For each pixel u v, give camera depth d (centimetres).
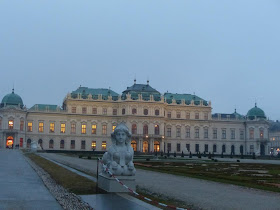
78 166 4547
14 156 6431
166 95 16550
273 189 2547
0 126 13825
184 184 2833
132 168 2102
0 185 2380
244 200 2088
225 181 3056
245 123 16250
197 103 16025
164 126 15238
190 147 15625
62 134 14750
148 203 1794
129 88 16025
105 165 2142
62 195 1992
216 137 15975
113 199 1842
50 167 3969
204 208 1845
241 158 11350
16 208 1652
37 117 14600
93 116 14962
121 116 14900
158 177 3384
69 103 14875
